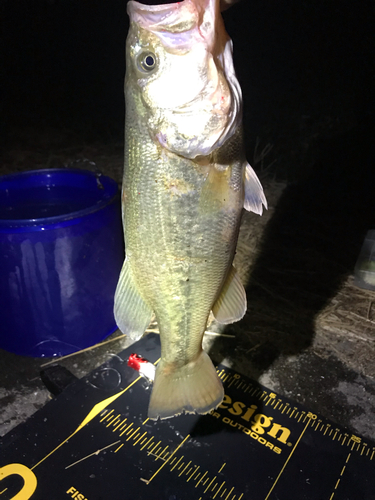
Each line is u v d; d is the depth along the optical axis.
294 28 1.47
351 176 1.29
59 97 2.16
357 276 0.80
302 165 1.36
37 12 2.08
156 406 0.38
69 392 0.51
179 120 0.29
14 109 2.05
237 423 0.48
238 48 1.56
